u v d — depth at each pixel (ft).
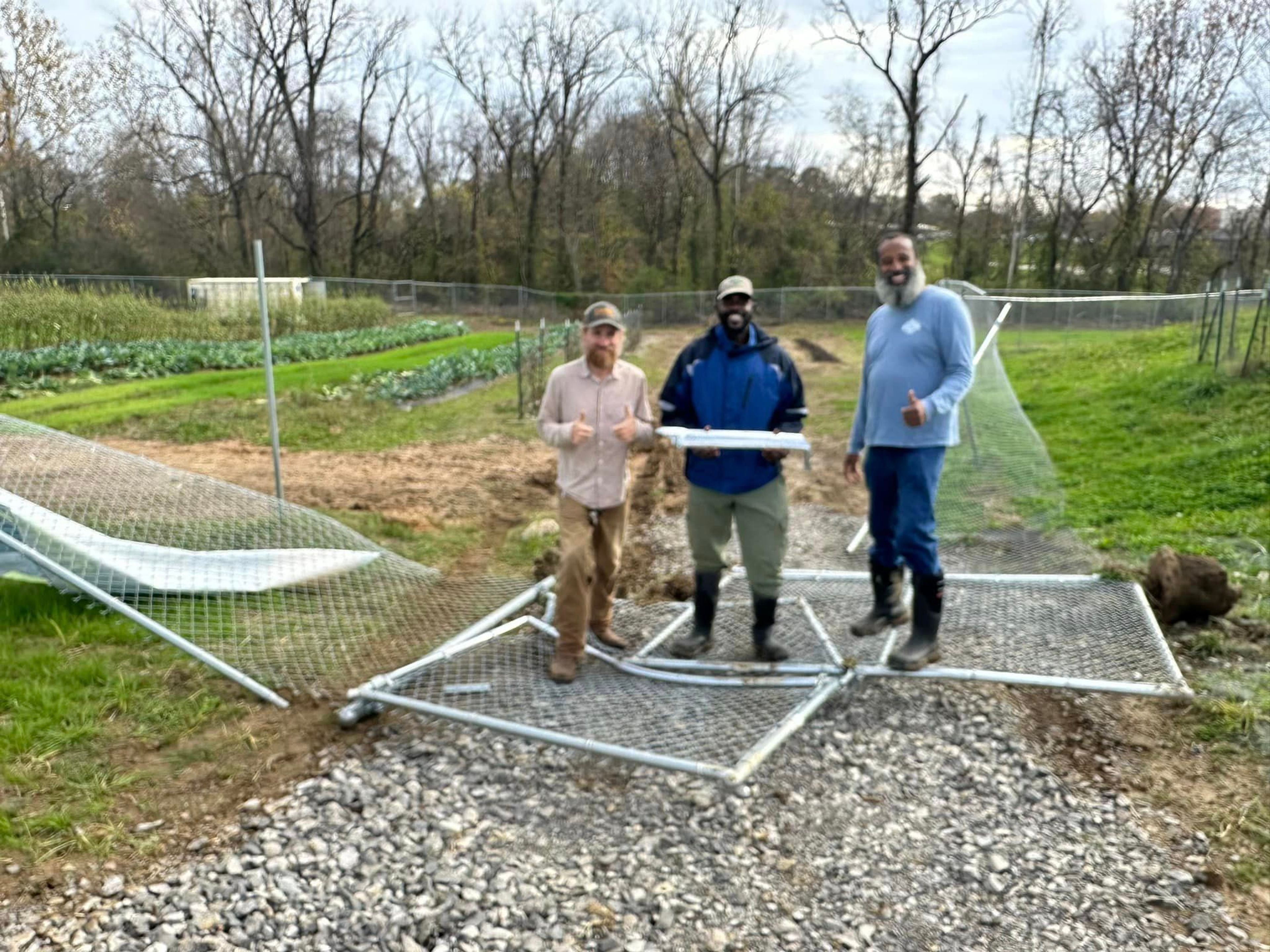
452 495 30.07
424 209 169.37
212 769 12.87
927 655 14.97
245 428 42.68
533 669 15.65
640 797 12.44
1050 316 81.61
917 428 14.44
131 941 9.57
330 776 12.75
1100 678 14.99
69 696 14.42
